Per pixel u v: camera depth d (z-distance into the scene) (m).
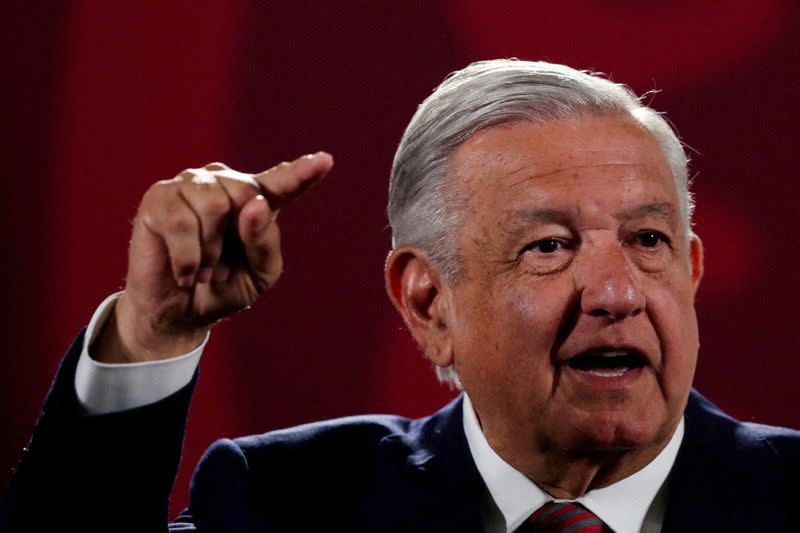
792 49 6.96
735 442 4.05
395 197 4.18
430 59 7.29
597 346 3.56
